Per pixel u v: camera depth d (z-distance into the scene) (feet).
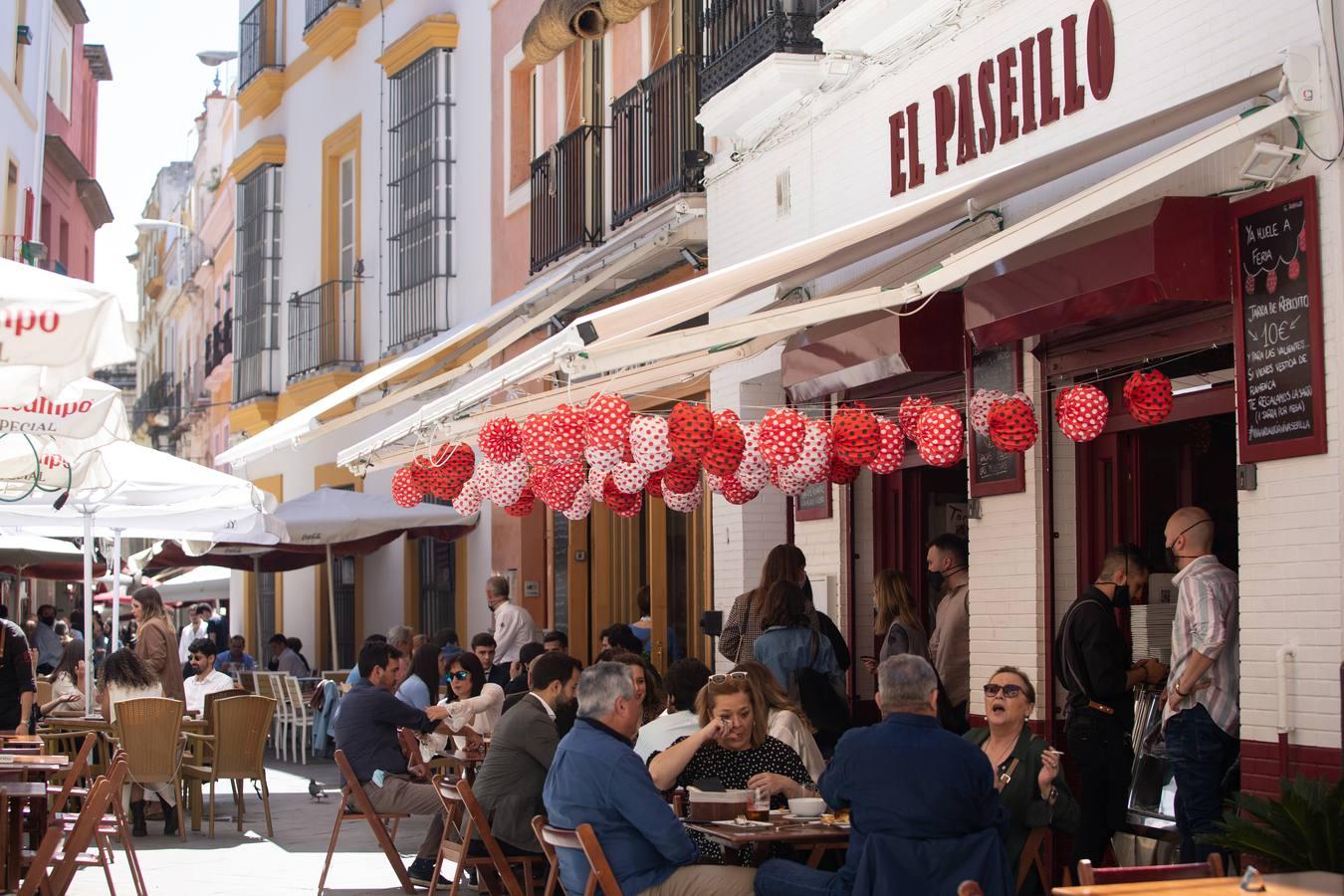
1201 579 25.17
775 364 40.70
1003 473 31.12
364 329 73.00
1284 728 23.18
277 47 85.05
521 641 51.75
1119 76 27.61
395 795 34.01
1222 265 24.59
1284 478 23.57
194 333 138.62
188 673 84.53
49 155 98.17
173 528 46.68
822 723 32.63
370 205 72.33
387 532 67.05
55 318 22.88
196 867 37.19
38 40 80.59
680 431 26.89
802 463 27.43
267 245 83.97
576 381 45.29
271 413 83.25
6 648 39.63
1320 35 23.11
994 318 28.50
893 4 33.71
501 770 29.32
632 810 22.45
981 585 31.94
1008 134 30.78
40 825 31.60
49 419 26.84
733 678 25.50
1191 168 25.49
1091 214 26.45
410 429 32.63
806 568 40.86
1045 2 29.73
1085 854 27.89
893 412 36.70
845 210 37.14
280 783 56.95
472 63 64.03
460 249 64.64
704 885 22.45
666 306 25.63
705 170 44.42
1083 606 28.09
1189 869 15.94
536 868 31.40
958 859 20.31
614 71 52.24
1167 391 25.30
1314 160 23.13
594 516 56.18
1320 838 20.13
